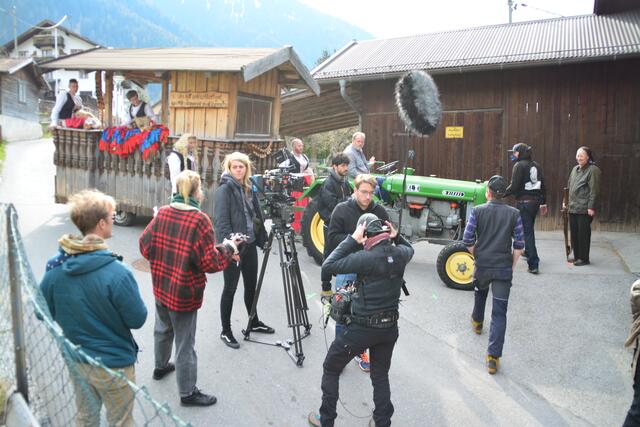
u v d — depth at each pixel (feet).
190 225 11.25
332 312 11.15
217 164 24.47
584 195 23.71
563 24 37.29
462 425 12.10
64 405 9.12
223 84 25.88
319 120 45.83
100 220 8.68
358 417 12.27
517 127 32.81
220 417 11.78
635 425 10.37
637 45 28.71
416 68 33.37
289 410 12.26
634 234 29.89
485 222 14.89
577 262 24.36
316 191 24.62
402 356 15.43
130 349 9.00
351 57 39.86
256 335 16.19
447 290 20.99
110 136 27.58
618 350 15.88
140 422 11.37
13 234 8.63
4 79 88.02
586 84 30.99
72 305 8.44
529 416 12.57
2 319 10.11
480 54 33.47
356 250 11.43
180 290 11.35
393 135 36.58
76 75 132.26
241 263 15.70
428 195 22.49
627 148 30.35
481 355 15.64
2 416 9.09
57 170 29.89
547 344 16.31
